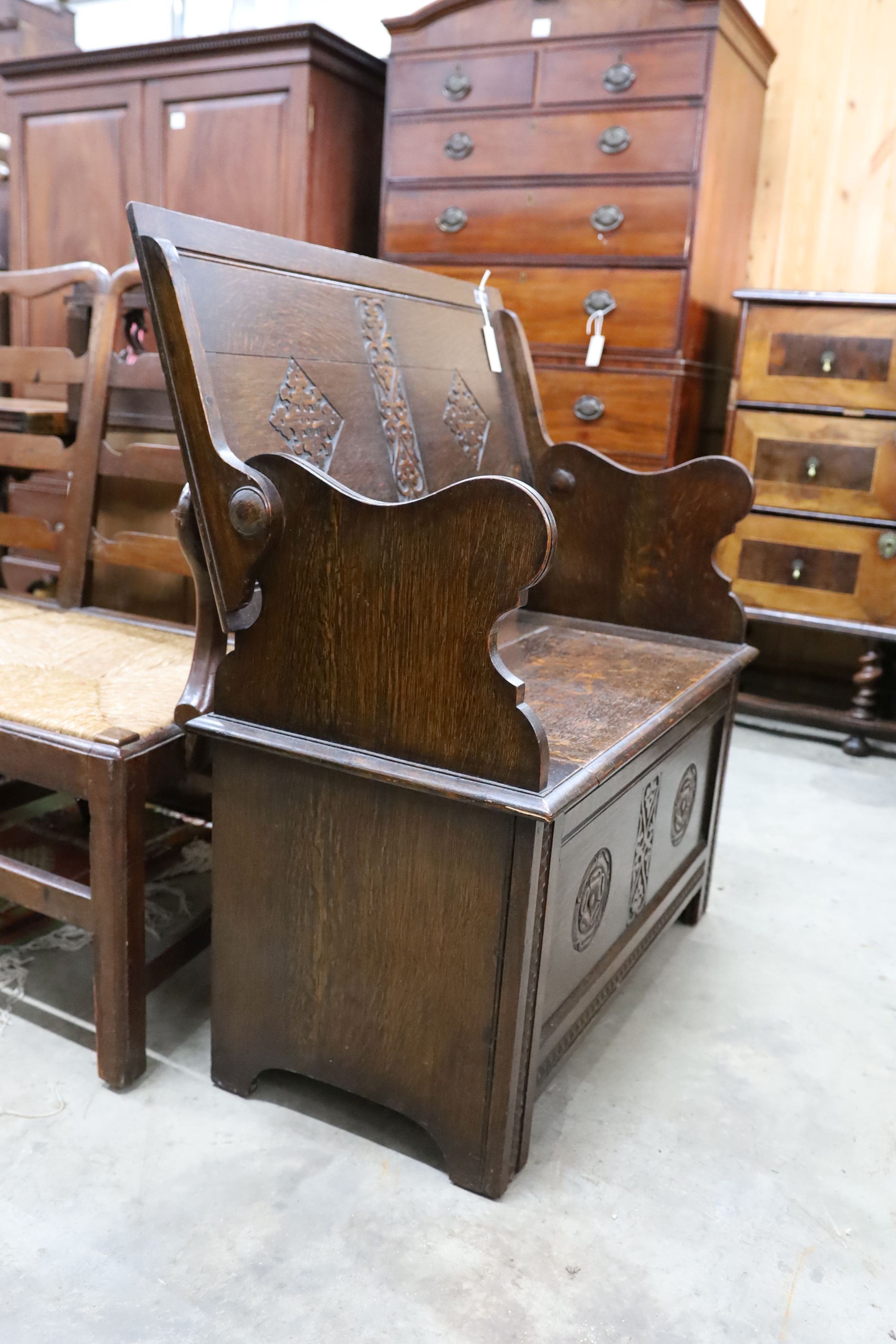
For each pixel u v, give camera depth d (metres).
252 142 3.19
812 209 3.51
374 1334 1.16
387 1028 1.38
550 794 1.19
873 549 3.03
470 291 2.10
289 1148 1.44
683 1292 1.25
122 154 3.41
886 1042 1.79
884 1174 1.47
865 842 2.60
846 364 2.95
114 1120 1.46
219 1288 1.21
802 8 3.38
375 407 1.69
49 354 2.08
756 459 3.10
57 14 3.90
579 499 2.11
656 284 3.00
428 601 1.19
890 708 3.53
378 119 3.45
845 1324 1.22
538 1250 1.29
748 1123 1.56
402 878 1.30
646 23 2.86
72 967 1.83
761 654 3.77
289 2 4.06
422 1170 1.41
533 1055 1.35
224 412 1.35
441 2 3.06
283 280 1.53
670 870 1.92
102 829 1.40
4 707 1.49
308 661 1.29
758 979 1.96
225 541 1.29
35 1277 1.20
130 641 1.89
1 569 2.39
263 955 1.44
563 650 1.92
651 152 2.93
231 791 1.40
